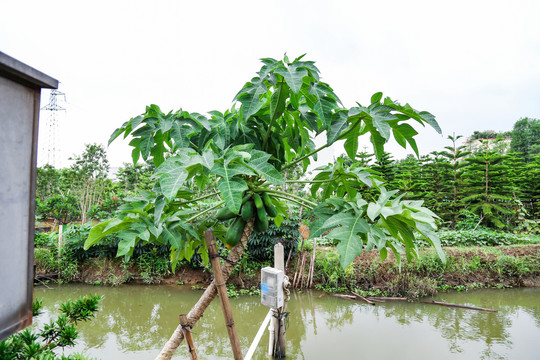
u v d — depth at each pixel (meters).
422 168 17.80
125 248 2.14
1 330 1.15
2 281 1.16
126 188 22.08
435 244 2.15
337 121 2.16
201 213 2.58
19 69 1.15
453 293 9.77
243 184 1.92
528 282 10.52
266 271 4.88
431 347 6.29
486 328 7.21
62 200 16.05
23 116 1.25
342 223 2.23
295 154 3.20
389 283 9.71
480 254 11.22
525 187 16.97
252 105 2.18
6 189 1.18
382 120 2.06
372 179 2.44
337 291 9.80
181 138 2.44
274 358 5.86
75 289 10.00
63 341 2.95
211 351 6.13
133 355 5.89
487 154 16.12
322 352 6.13
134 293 9.71
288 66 2.22
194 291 9.95
